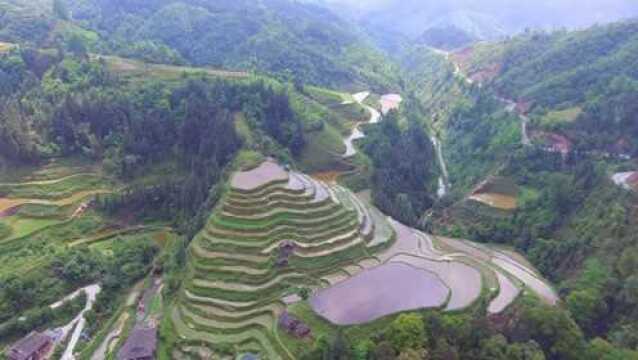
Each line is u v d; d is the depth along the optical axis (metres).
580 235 108.62
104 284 98.25
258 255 95.25
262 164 120.31
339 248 98.06
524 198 133.75
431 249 105.69
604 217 107.50
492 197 139.62
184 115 142.38
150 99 148.12
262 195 105.94
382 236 106.50
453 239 118.06
